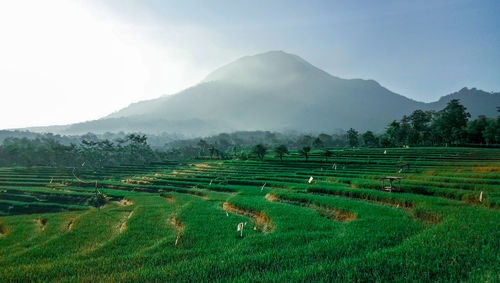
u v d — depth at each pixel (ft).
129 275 59.52
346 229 85.05
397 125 504.02
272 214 115.55
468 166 237.86
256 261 63.41
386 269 53.83
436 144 510.99
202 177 319.88
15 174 386.52
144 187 284.41
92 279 59.77
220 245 82.99
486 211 94.22
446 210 96.32
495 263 52.26
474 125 451.12
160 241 89.97
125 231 108.78
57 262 74.84
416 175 199.41
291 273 55.67
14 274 64.85
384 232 79.77
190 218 121.39
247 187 231.91
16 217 172.86
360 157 366.63
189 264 64.44
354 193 149.59
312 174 258.78
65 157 479.82
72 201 245.04
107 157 532.73
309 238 81.15
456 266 53.31
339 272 54.13
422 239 68.18
